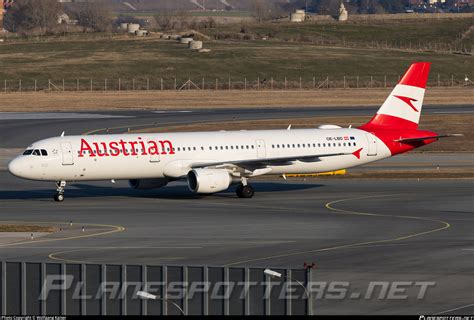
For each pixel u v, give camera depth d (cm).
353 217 12488
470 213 12812
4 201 14375
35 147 14012
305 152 15150
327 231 11319
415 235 10981
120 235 11088
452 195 14688
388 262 9312
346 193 15100
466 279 8500
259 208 13425
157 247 10269
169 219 12369
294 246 10288
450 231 11262
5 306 7556
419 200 14150
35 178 13938
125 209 13362
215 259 9550
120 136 14438
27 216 12688
